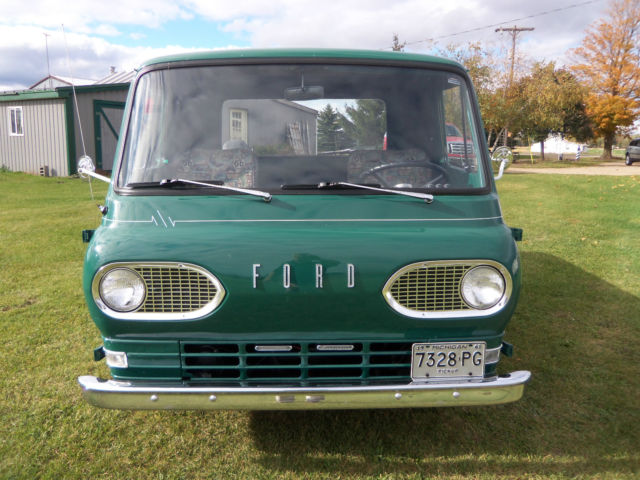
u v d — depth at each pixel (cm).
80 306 528
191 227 252
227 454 296
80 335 457
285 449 300
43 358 411
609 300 530
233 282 240
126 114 291
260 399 239
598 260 673
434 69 308
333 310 244
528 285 576
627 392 356
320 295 242
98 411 338
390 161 295
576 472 277
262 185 281
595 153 6219
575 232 835
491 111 2727
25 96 1966
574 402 345
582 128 4300
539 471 279
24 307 526
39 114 1992
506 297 249
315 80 301
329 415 335
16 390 361
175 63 300
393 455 293
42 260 705
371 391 241
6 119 2073
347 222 258
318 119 300
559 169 2773
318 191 269
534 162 3791
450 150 296
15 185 1680
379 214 262
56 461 287
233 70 300
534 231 845
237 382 249
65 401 348
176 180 267
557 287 569
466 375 254
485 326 251
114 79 2380
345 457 292
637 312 498
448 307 248
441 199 271
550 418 327
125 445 303
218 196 265
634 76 3838
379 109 303
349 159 294
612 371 386
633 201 1180
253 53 304
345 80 301
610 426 318
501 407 340
